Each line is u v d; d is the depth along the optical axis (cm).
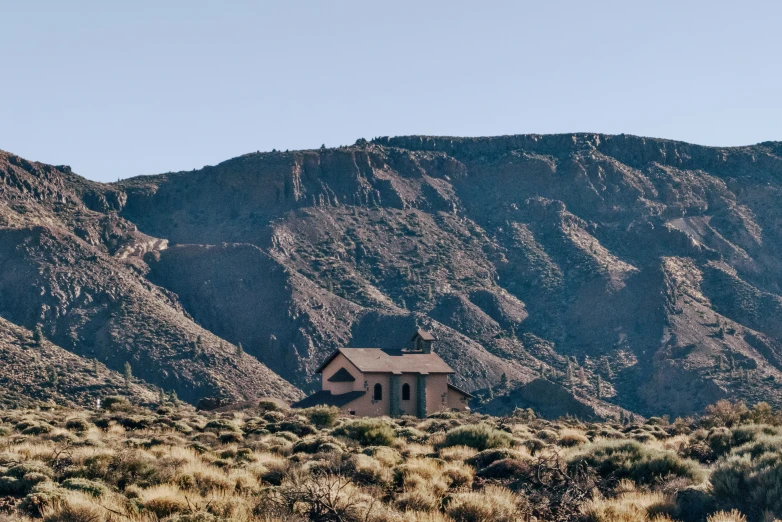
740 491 2734
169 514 2586
